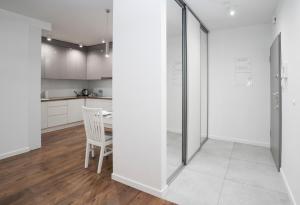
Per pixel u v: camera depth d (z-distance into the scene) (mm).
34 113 3570
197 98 3279
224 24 3621
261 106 3662
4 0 2793
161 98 1952
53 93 5547
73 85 6113
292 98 1986
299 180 1750
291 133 2025
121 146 2291
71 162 2951
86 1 2865
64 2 2887
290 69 2053
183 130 2822
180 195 2062
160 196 2012
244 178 2434
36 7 3033
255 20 3404
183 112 2809
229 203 1925
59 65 5203
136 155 2166
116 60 2258
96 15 3381
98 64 5762
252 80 3715
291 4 1996
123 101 2225
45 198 2006
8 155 3139
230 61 3895
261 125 3682
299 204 1744
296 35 1838
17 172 2594
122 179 2301
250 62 3711
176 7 2773
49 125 4809
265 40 3566
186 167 2764
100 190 2154
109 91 6070
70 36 4781
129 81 2158
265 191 2139
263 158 3092
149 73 2008
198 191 2139
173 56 3922
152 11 1952
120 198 2004
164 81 1997
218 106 4086
